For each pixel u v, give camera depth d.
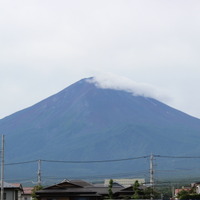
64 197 94.38
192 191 122.50
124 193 109.94
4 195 100.25
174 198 133.25
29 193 134.75
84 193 94.62
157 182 171.00
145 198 104.56
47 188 96.56
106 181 164.12
